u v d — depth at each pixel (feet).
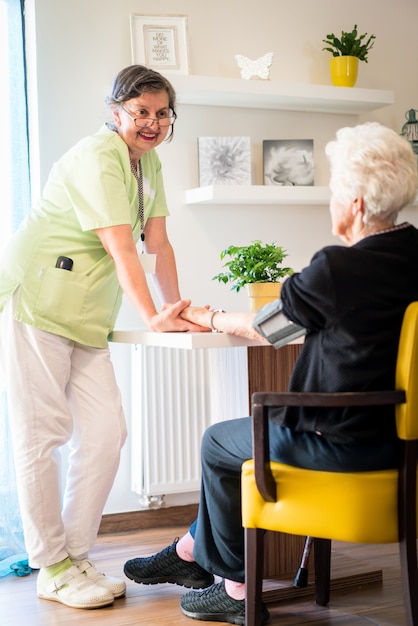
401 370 5.65
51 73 10.60
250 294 7.83
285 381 8.37
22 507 8.38
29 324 8.20
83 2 10.75
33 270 8.26
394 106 12.94
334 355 5.68
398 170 5.72
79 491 8.59
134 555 9.96
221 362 9.16
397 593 8.39
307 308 5.67
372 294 5.59
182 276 11.50
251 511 6.18
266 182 11.82
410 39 13.03
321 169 12.43
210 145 11.45
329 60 12.38
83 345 8.61
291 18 12.13
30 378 8.27
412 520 5.79
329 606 8.06
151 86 8.21
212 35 11.59
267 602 8.12
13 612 8.21
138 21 10.96
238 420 7.58
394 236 5.79
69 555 8.63
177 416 11.04
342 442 5.75
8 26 10.47
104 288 8.48
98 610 8.17
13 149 10.42
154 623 7.76
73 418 8.68
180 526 11.35
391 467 5.88
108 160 8.11
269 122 12.06
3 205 10.44
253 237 11.96
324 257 5.62
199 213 11.59
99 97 10.85
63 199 8.31
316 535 5.96
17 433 8.33
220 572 7.23
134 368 11.10
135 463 11.12
